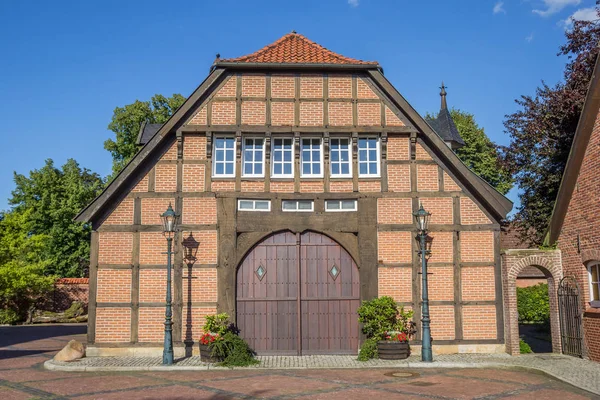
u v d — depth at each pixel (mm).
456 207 16453
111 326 15688
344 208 16469
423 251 15312
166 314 14719
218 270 15977
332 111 16734
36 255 33312
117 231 16031
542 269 16812
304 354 16000
